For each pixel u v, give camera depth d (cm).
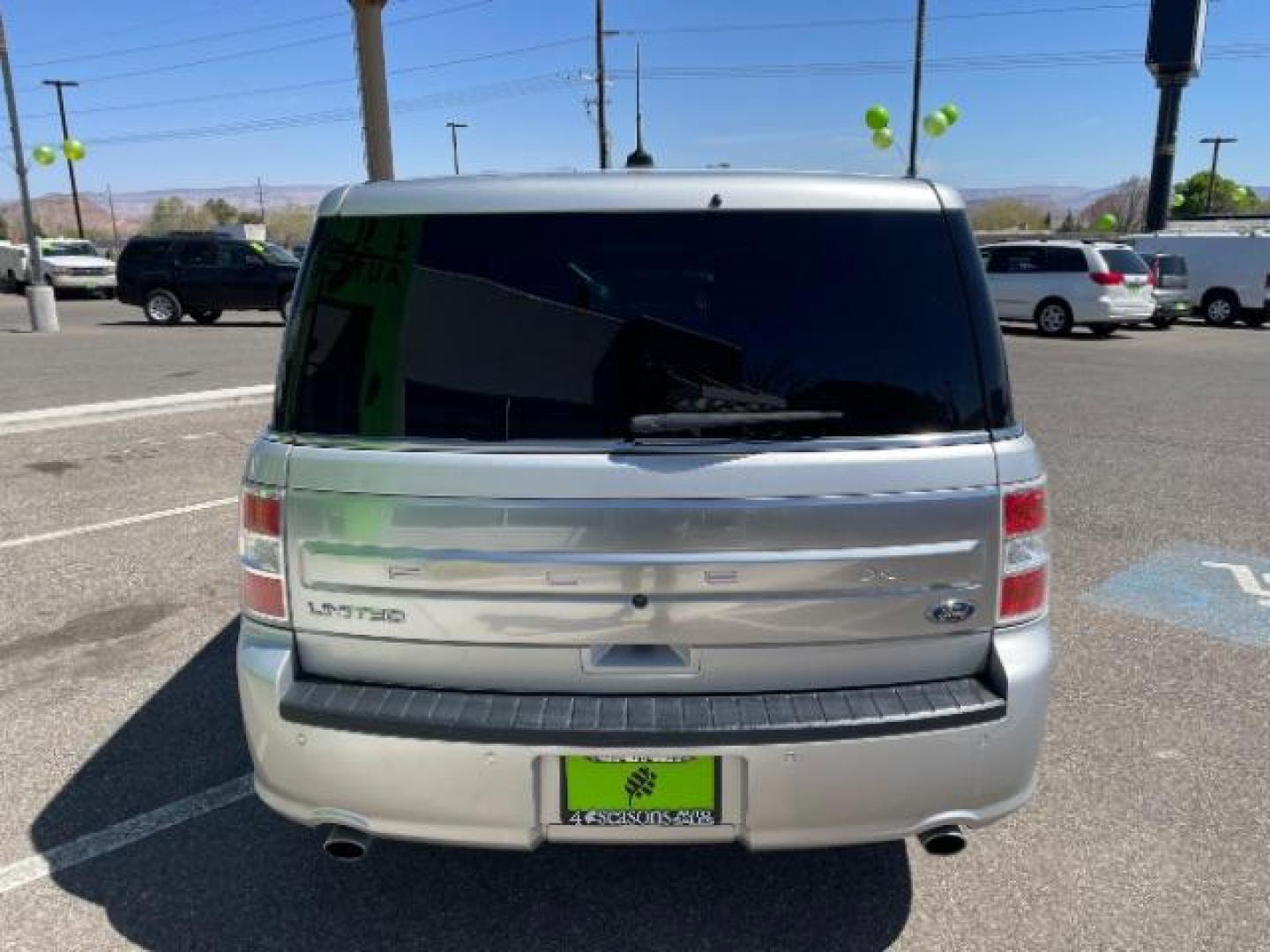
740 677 227
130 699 389
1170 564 552
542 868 285
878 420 225
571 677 227
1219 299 2272
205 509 655
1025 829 303
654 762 220
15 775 333
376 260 233
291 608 235
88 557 557
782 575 221
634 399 223
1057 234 4144
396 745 221
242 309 2177
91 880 279
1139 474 766
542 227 230
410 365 228
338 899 272
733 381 223
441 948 254
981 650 234
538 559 221
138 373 1280
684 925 262
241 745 354
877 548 223
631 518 219
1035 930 258
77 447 831
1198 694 393
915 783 223
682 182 232
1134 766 338
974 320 231
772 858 289
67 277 2938
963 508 225
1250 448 864
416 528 223
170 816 310
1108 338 1922
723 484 219
